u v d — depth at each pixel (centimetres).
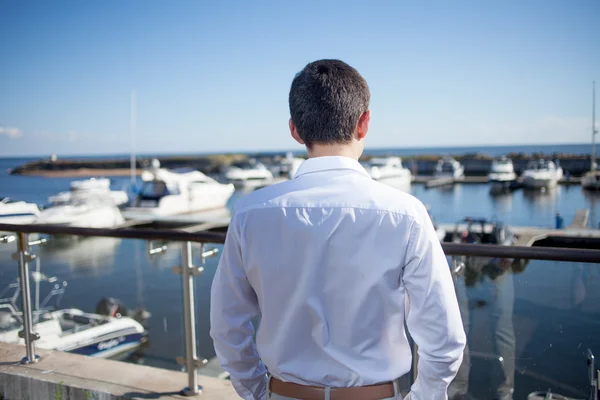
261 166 4841
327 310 109
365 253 105
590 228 2220
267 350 117
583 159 6438
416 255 104
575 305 192
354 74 114
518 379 205
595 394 194
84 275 708
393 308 108
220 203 3083
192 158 9775
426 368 107
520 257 186
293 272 109
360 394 109
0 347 287
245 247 114
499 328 205
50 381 247
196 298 245
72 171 9619
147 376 253
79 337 709
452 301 105
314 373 111
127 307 736
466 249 192
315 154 114
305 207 108
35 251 276
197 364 239
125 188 4316
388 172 4797
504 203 3616
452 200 3850
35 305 711
